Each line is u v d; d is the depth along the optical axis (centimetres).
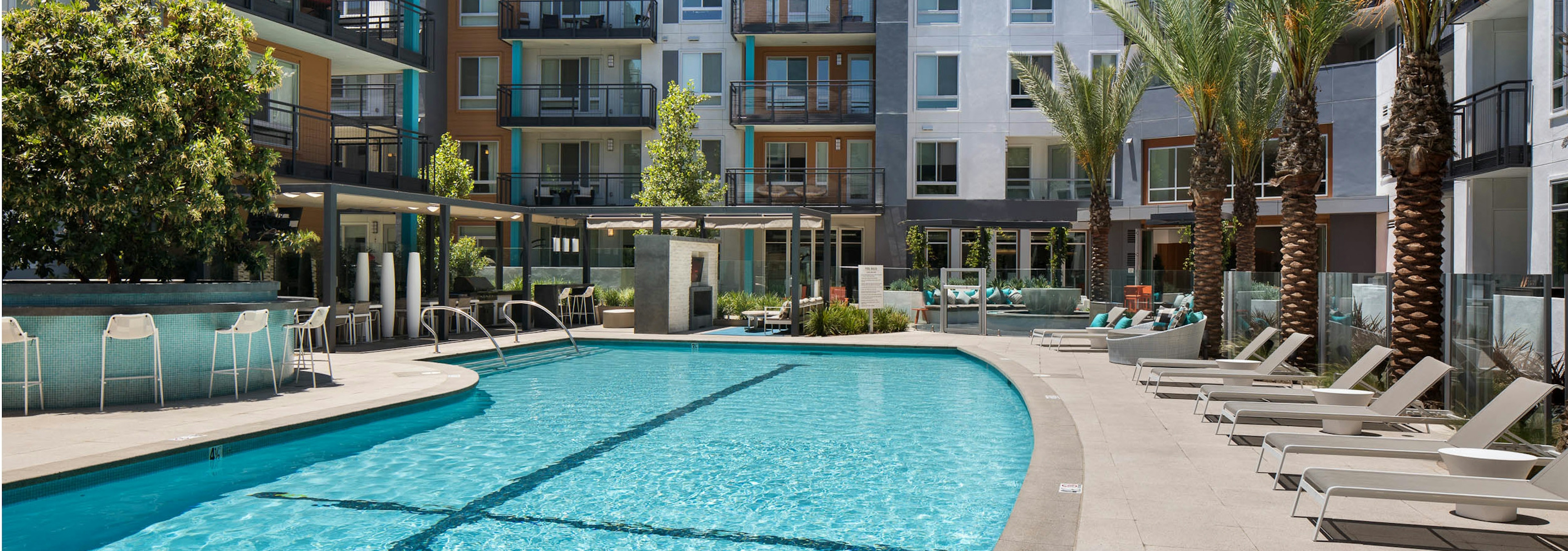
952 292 2123
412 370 1193
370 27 2386
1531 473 604
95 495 616
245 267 1142
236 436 743
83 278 1016
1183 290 2020
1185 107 2661
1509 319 750
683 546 515
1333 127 2502
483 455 756
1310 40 1161
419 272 1662
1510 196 1753
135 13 995
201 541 521
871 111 2916
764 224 2027
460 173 2520
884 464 722
